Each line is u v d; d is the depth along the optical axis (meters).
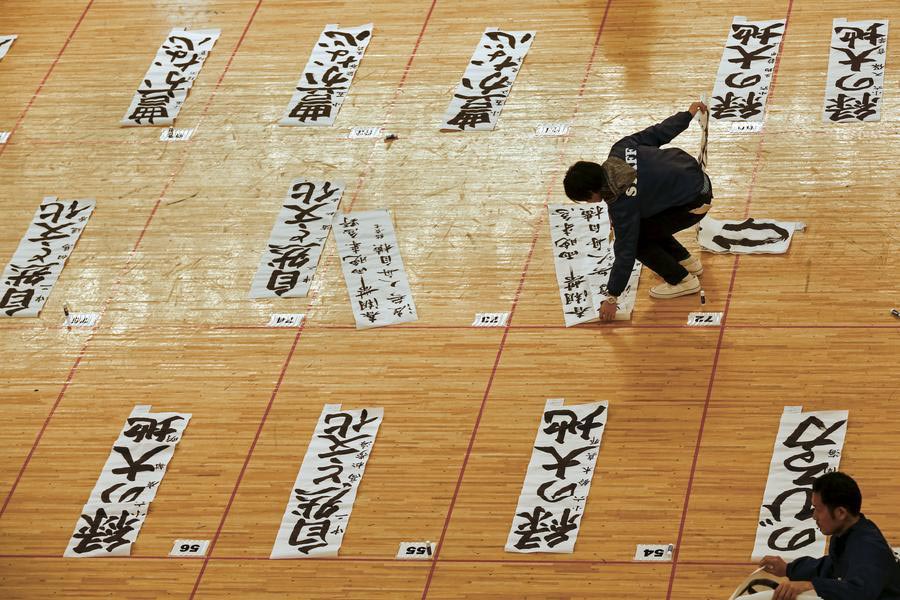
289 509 9.84
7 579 9.65
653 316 10.75
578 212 11.64
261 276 11.61
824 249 10.95
